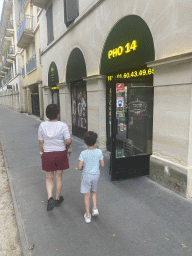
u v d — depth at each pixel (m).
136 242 2.40
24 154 6.54
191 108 3.14
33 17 14.91
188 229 2.62
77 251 2.29
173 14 3.28
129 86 4.16
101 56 5.81
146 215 2.94
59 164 3.03
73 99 9.11
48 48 11.02
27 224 2.81
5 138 9.27
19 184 4.23
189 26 3.03
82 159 2.69
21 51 21.45
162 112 3.73
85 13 6.31
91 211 3.08
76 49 7.46
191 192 3.38
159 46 3.64
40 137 3.00
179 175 3.45
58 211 3.13
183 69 3.18
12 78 28.70
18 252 2.41
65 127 3.01
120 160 4.15
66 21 7.75
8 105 37.38
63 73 9.20
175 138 3.49
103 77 5.94
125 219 2.86
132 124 4.27
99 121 6.27
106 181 4.18
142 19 4.04
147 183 4.02
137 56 4.28
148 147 4.45
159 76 3.69
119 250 2.28
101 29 5.62
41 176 4.64
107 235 2.54
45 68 12.34
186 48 3.11
